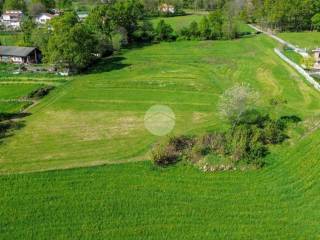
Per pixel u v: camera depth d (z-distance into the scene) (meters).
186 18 160.75
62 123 55.88
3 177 41.09
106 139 50.31
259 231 33.47
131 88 72.00
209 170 42.53
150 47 113.19
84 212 35.69
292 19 131.12
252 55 96.44
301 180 40.66
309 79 72.62
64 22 86.00
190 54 101.44
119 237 32.72
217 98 65.69
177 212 35.81
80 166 43.34
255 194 38.47
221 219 34.94
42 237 32.56
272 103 61.22
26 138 50.72
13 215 35.22
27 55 92.56
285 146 47.50
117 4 120.00
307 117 55.88
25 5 177.00
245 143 45.66
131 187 39.50
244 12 148.25
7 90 71.62
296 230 33.56
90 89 71.69
